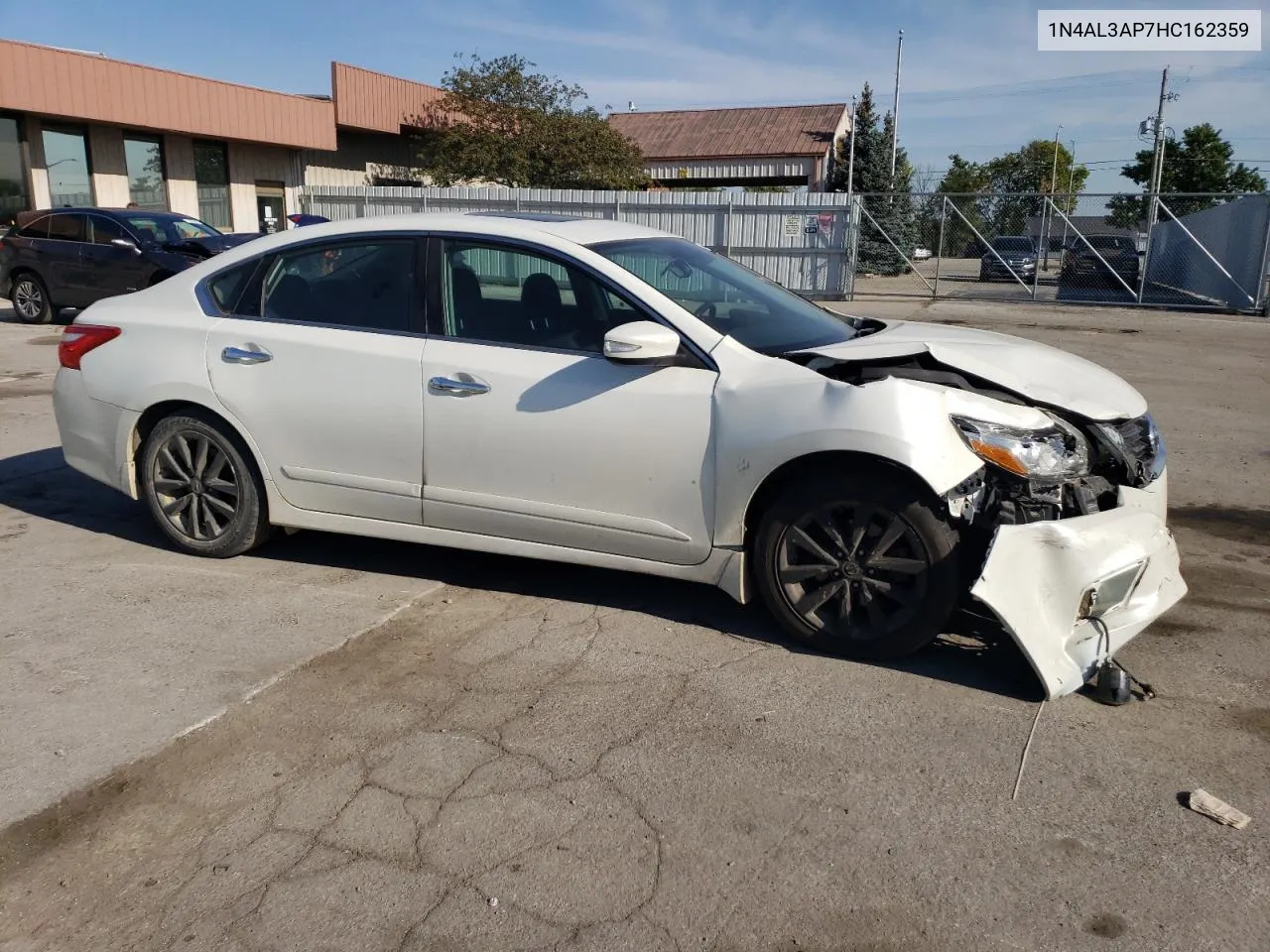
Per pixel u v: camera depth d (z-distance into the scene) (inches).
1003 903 99.3
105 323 194.4
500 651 153.4
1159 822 111.4
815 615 150.3
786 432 142.6
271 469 180.1
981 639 156.6
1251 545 206.1
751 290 181.5
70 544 200.4
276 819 112.7
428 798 116.3
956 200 1049.5
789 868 104.6
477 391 161.2
